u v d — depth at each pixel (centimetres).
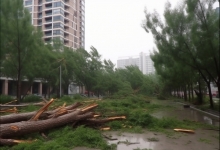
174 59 1542
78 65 2938
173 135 667
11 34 1504
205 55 1340
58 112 687
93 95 4028
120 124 777
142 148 516
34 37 1645
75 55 3023
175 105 1922
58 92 3011
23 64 1680
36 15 5866
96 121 762
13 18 1512
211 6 1290
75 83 3397
